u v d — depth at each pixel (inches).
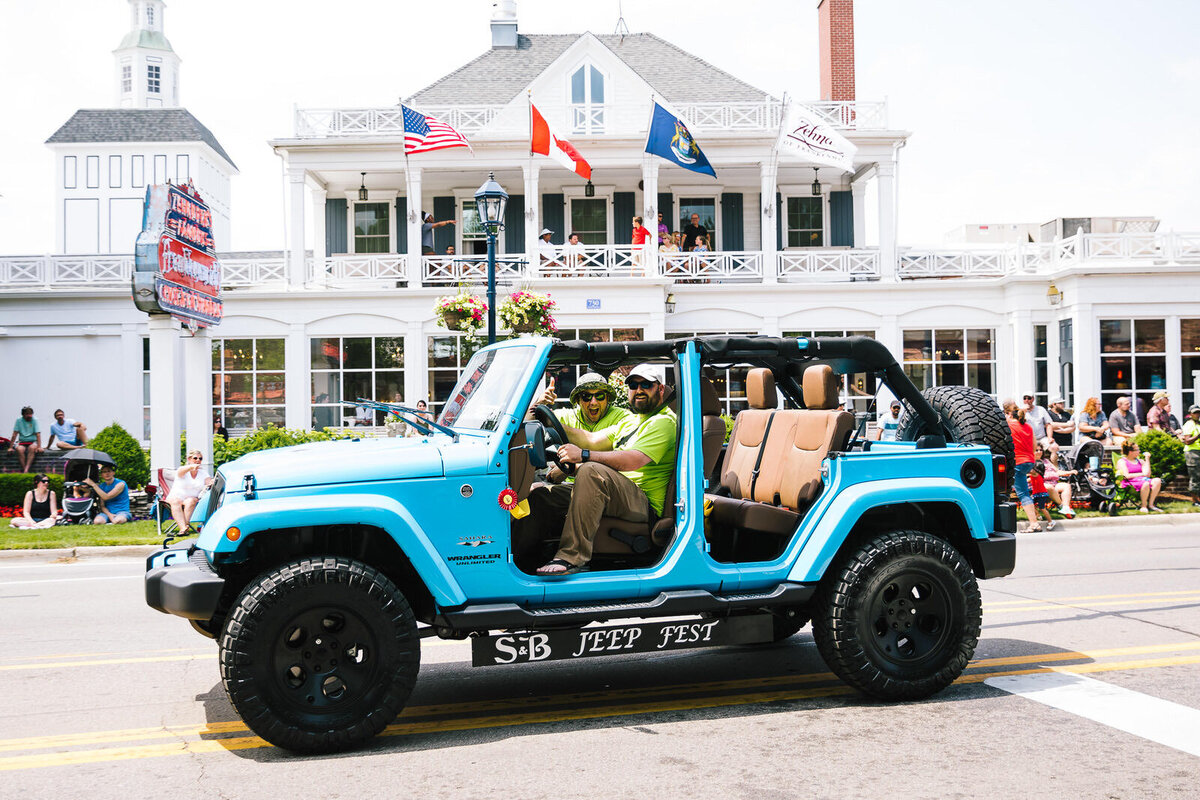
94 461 577.6
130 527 550.6
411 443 195.8
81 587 385.7
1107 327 860.6
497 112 1005.8
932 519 218.4
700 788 154.3
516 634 184.7
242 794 155.5
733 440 246.8
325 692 173.3
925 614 202.8
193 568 178.5
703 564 195.8
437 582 177.0
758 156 965.2
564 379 251.8
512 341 209.6
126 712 205.5
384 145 946.7
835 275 960.9
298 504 170.7
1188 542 478.0
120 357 932.0
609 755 171.2
